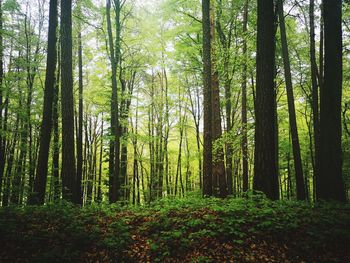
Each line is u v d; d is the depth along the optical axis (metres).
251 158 28.72
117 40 17.98
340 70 9.76
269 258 6.39
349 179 23.05
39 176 11.14
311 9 15.62
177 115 30.55
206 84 12.55
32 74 19.81
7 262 6.35
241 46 13.88
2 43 19.16
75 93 22.45
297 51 19.05
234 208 8.09
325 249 6.48
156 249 6.86
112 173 19.61
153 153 28.30
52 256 6.45
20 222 7.75
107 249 6.93
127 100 22.59
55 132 18.30
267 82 9.57
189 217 8.07
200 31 18.81
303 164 28.70
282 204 8.63
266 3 9.73
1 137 19.17
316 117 16.23
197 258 6.39
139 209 9.95
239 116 25.03
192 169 37.31
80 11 17.39
